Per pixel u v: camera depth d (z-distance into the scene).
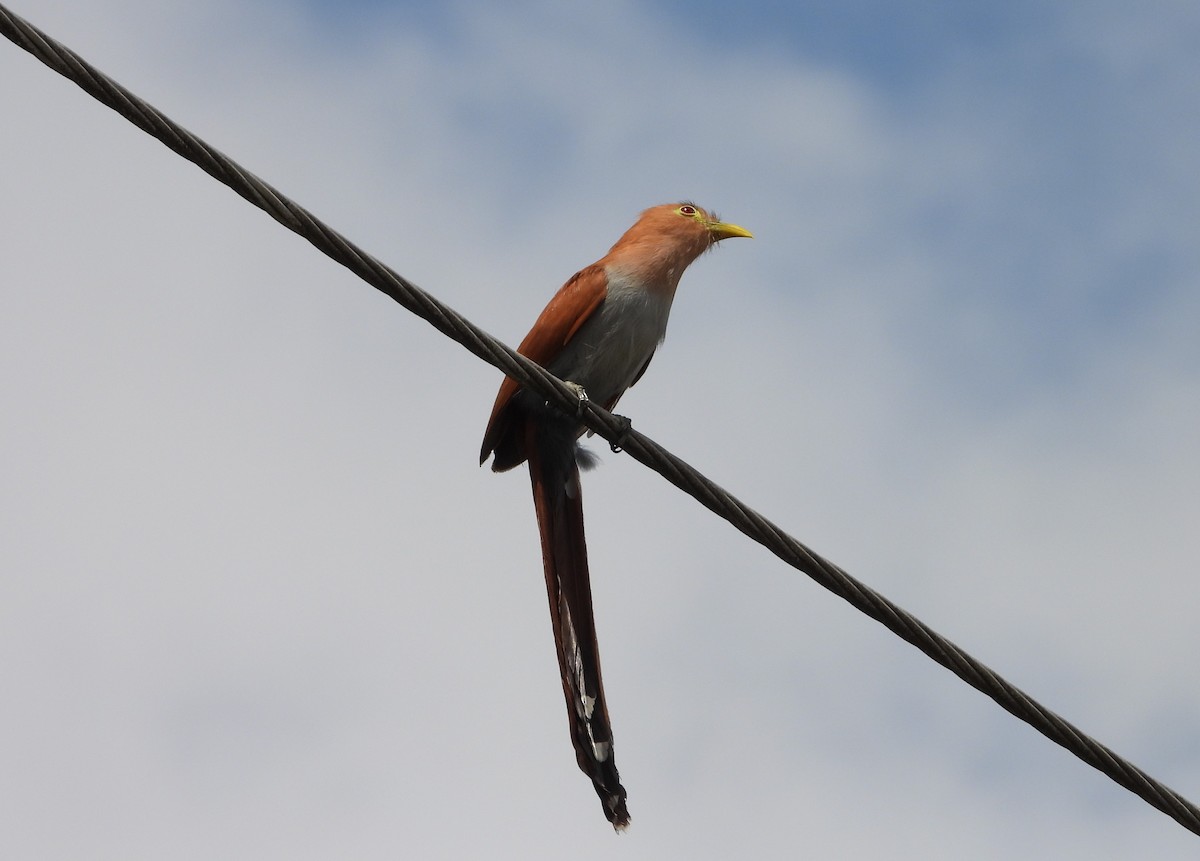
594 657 11.96
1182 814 10.16
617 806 11.16
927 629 10.02
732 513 10.46
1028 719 10.02
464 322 10.09
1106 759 10.05
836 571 10.15
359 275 9.50
